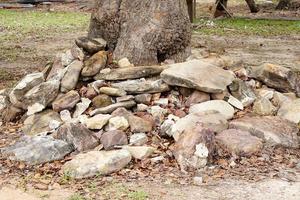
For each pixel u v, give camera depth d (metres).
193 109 5.47
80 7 20.92
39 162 4.88
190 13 15.64
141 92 5.64
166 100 5.62
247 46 11.88
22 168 4.82
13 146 5.15
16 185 4.55
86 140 5.08
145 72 5.72
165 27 6.21
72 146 5.07
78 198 4.29
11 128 5.74
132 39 6.18
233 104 5.67
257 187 4.51
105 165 4.69
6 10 19.92
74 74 5.84
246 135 5.13
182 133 5.04
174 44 6.30
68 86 5.80
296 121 5.55
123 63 6.04
